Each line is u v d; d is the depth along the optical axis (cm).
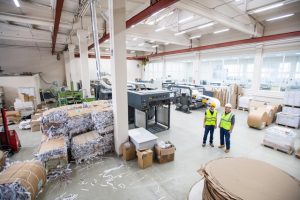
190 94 709
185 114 700
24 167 227
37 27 706
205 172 138
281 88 718
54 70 1180
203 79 1111
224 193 115
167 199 233
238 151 375
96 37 395
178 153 364
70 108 394
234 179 130
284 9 546
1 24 638
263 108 533
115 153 360
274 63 905
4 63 1009
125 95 338
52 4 449
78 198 234
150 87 664
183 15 619
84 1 423
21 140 435
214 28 776
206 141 428
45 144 301
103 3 468
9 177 202
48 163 281
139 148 316
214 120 379
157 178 278
